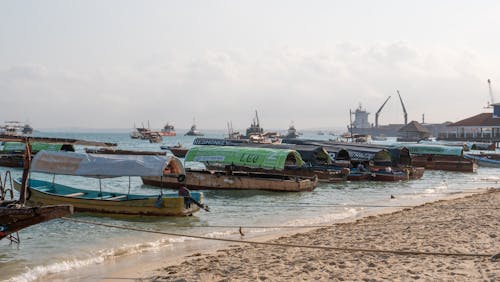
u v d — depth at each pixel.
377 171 47.19
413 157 64.94
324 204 30.16
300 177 39.28
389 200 32.50
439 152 64.19
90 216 25.06
